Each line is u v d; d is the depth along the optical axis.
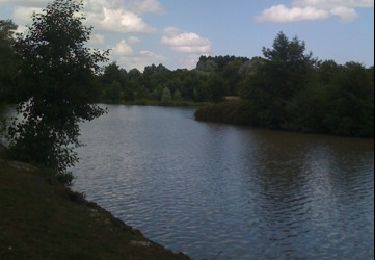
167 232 23.14
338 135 77.88
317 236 23.53
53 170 19.44
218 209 27.59
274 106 86.88
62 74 20.38
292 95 89.94
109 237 11.35
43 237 10.04
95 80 21.38
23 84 20.09
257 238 22.91
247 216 26.42
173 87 167.75
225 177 37.03
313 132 81.69
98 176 35.12
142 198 29.25
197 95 161.00
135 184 33.06
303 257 20.89
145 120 94.50
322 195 31.84
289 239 23.05
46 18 20.52
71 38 20.53
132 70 198.62
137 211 26.45
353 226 25.19
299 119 82.06
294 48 90.75
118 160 42.72
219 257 20.23
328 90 79.81
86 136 62.59
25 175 15.67
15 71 20.77
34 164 19.31
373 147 59.41
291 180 36.62
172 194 30.66
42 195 13.62
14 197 12.53
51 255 9.12
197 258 20.02
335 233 24.02
